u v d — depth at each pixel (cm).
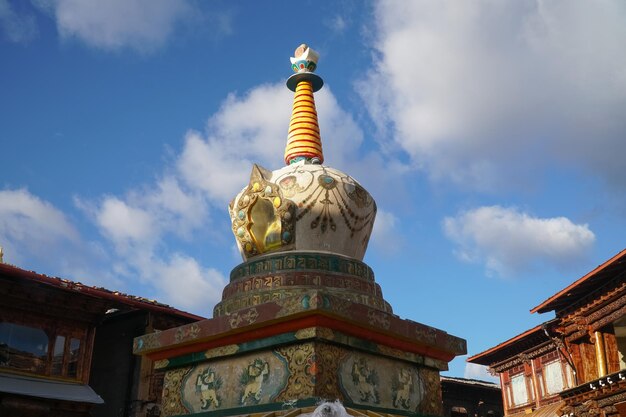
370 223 1118
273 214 1043
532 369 3975
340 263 993
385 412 887
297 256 984
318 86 1285
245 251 1077
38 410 2428
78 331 2681
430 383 995
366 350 886
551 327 3512
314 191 1038
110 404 2875
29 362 2492
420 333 953
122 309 2875
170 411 960
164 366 995
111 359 2988
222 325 899
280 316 830
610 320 3014
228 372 908
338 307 824
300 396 807
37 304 2566
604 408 2934
